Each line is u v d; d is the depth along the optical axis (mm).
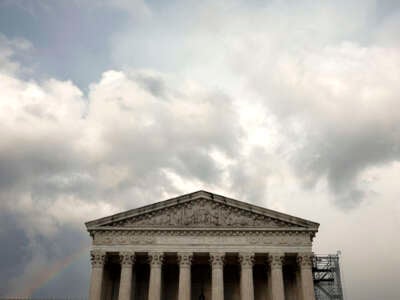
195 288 79875
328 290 88438
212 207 76188
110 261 77000
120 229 73812
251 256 72188
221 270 71500
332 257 90438
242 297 69938
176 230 73812
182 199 76125
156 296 69500
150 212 75500
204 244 73125
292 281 78875
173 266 82000
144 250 72688
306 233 74000
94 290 69312
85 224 74125
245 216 75438
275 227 74250
